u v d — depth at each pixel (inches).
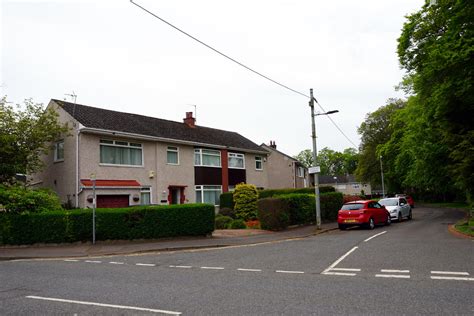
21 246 609.9
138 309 245.9
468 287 279.3
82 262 471.5
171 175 1066.7
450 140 730.2
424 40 819.4
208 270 386.3
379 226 896.9
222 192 1237.1
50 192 763.4
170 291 293.4
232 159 1304.1
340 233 762.2
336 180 3503.9
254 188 1061.1
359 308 234.5
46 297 283.9
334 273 347.6
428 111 831.7
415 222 972.6
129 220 648.4
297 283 309.7
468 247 477.4
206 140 1210.0
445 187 1223.5
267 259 446.0
